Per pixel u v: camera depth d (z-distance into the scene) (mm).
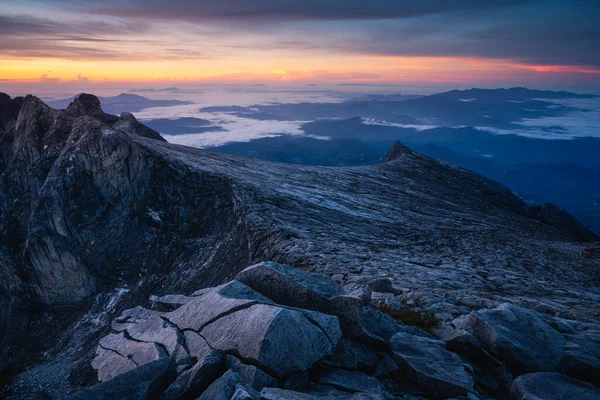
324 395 5730
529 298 15297
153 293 30422
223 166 46281
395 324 8344
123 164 36375
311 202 37500
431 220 43219
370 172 67250
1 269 33219
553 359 7191
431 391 6223
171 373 6312
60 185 35000
